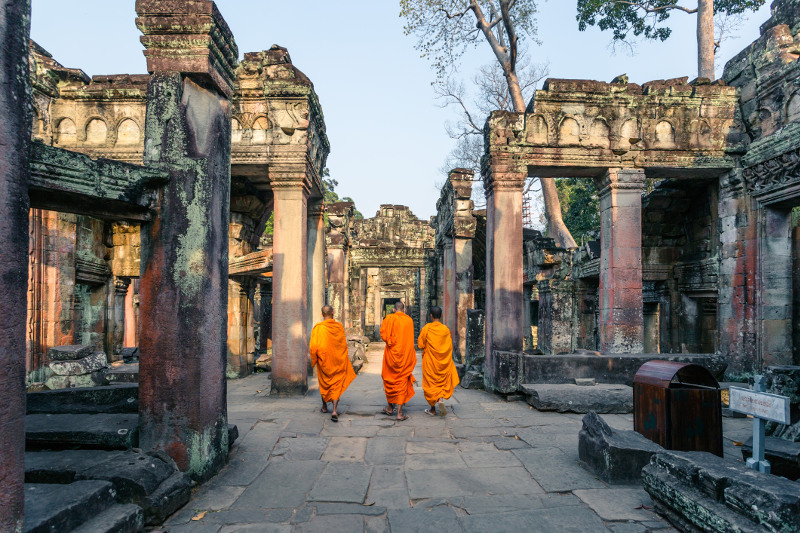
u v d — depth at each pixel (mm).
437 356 6949
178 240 4168
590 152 9195
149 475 3553
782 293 8703
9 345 2484
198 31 4215
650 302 13992
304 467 4672
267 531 3365
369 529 3408
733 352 9398
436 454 5094
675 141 9312
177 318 4156
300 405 7559
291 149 8664
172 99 4219
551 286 16516
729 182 9508
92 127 9867
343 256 18062
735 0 14219
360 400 8070
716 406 4625
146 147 4223
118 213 3992
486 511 3691
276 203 8719
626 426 6301
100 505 3178
